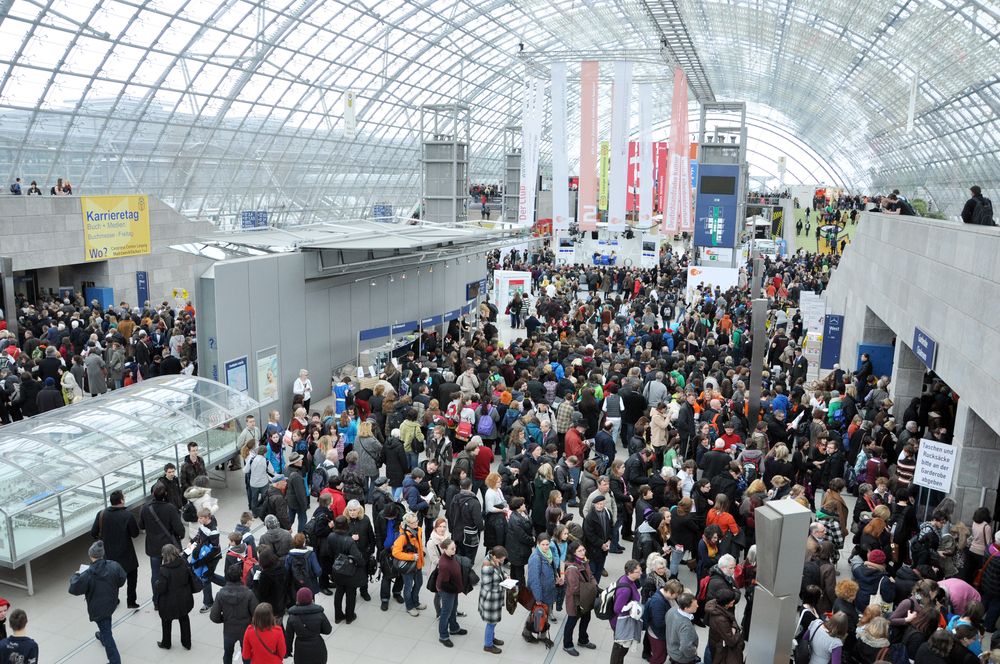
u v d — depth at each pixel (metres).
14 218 29.22
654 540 10.87
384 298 25.09
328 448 13.67
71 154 35.41
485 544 11.45
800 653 8.34
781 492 11.91
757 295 32.09
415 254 23.92
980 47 32.38
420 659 10.05
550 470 12.24
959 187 48.72
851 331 26.00
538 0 48.25
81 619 10.77
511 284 36.38
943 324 14.42
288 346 20.02
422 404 16.70
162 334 22.92
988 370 11.87
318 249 20.91
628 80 32.53
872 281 22.09
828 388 20.47
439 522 10.55
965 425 12.84
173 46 35.34
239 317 17.98
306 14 39.16
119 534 10.69
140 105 36.91
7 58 29.33
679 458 16.20
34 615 10.83
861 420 15.61
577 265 47.53
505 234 26.42
